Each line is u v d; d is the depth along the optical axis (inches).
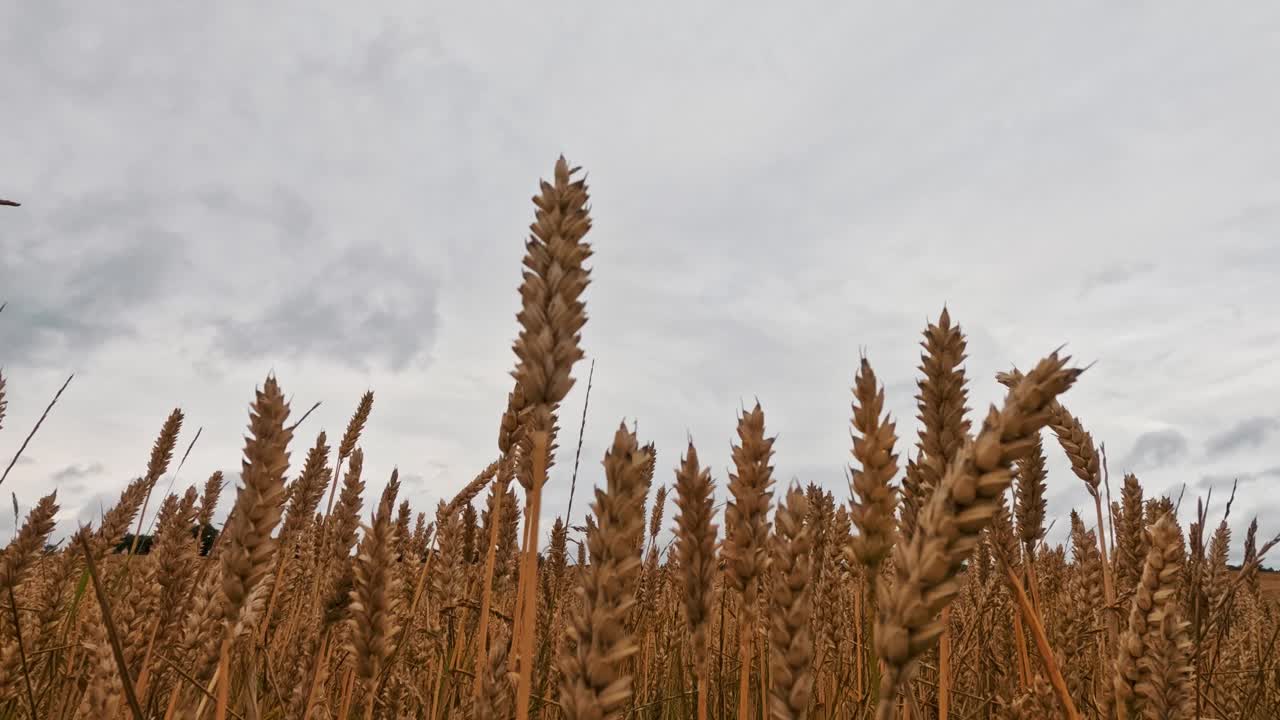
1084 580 192.9
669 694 236.2
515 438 139.3
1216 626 197.0
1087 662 193.9
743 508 100.0
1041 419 63.0
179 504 157.1
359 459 138.0
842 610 193.0
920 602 63.2
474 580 226.5
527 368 88.7
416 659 201.2
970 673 223.0
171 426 289.6
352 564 127.4
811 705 170.6
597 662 74.4
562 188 96.0
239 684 173.0
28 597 207.2
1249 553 184.2
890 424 94.9
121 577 209.5
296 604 238.8
